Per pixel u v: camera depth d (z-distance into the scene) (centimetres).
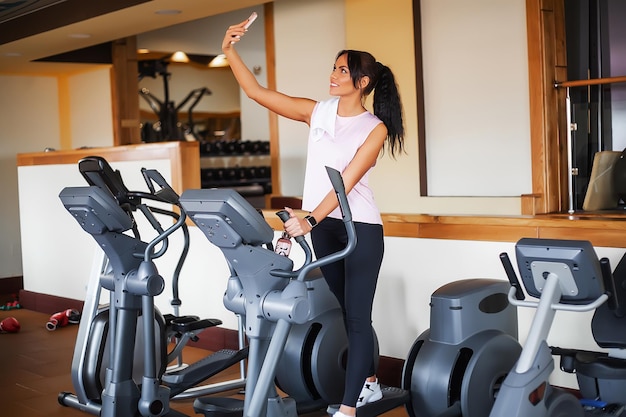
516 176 577
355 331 318
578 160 552
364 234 316
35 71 823
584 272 254
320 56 710
